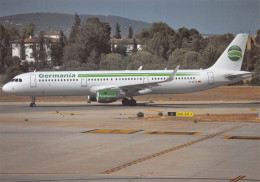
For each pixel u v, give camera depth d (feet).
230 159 104.42
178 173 90.63
